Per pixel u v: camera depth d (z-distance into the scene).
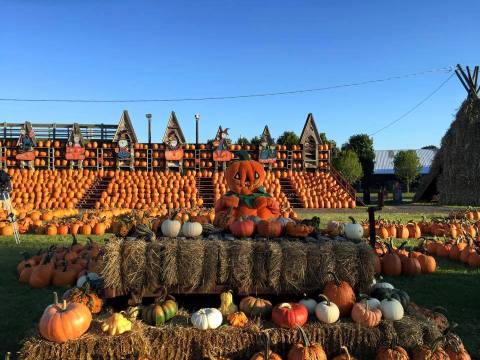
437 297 6.52
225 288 4.91
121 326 4.20
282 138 44.69
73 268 7.21
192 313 4.79
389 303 4.63
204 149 26.08
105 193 20.83
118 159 25.08
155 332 4.29
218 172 24.66
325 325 4.44
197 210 16.48
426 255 8.22
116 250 4.75
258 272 4.88
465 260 9.02
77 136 24.59
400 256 7.95
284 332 4.32
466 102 24.39
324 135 47.09
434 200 26.58
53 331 3.99
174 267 4.80
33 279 6.93
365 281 4.94
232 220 6.01
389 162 51.09
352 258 4.89
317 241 5.20
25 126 24.39
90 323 4.33
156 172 24.11
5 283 7.18
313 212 19.62
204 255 4.87
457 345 4.29
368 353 4.40
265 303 4.70
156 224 6.01
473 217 16.05
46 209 17.23
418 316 4.79
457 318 5.63
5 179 11.55
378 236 10.86
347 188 24.72
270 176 23.55
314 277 4.88
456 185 24.33
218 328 4.36
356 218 16.42
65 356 4.02
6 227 12.45
